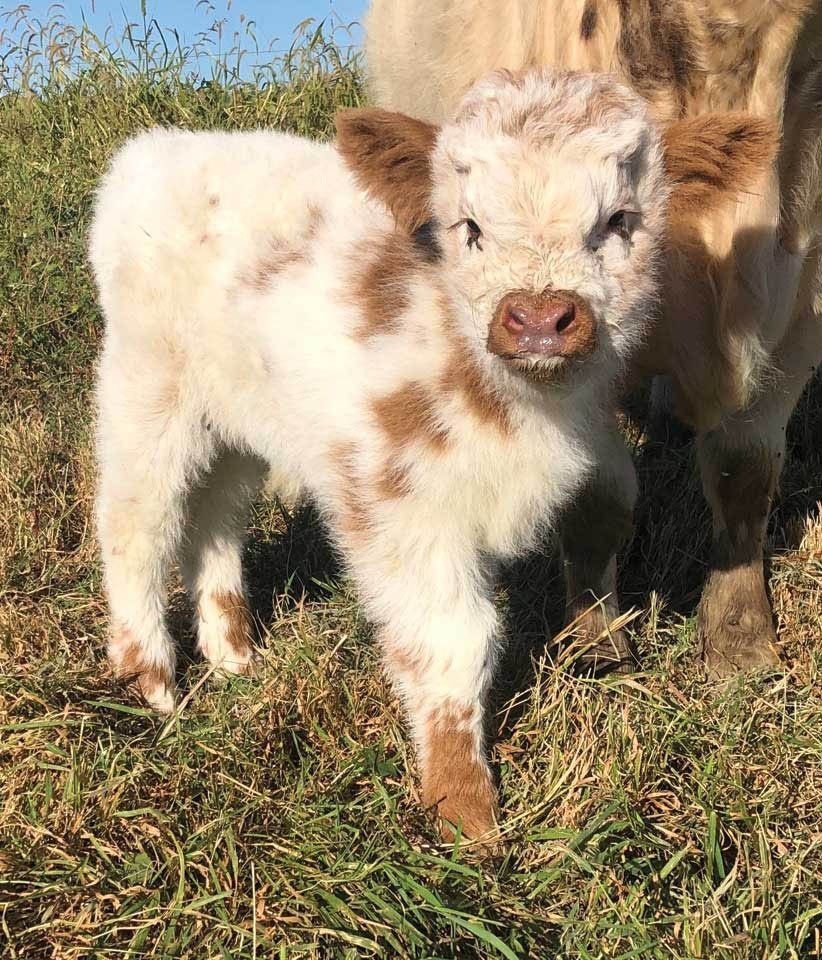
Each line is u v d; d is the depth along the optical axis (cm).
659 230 130
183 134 171
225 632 173
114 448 163
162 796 137
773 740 148
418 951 119
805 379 168
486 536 141
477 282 121
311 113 281
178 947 119
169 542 165
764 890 122
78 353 240
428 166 134
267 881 125
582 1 145
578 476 143
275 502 202
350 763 140
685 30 139
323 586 184
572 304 114
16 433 213
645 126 126
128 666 162
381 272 140
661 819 137
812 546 186
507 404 132
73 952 118
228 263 153
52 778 136
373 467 137
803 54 142
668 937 122
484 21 163
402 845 129
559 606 180
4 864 127
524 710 153
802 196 150
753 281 147
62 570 184
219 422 164
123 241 160
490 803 139
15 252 254
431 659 138
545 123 121
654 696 152
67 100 293
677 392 162
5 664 158
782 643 172
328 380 141
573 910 124
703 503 198
